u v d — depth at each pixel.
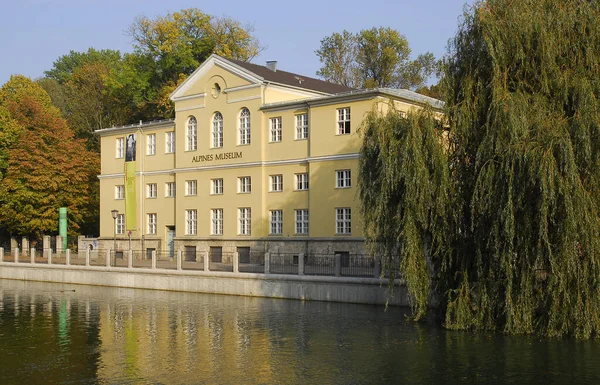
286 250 43.06
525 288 21.70
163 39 65.38
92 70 76.94
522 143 21.00
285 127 43.81
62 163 57.41
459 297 23.45
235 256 36.09
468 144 23.22
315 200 41.75
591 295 21.05
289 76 50.62
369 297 30.91
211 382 18.78
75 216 59.59
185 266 41.09
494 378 18.39
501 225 21.64
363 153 24.98
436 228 23.53
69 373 20.03
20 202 56.91
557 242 21.06
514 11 22.75
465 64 23.58
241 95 46.09
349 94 40.03
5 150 61.91
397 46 75.31
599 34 21.70
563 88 21.47
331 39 77.00
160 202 51.56
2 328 27.45
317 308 30.48
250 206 45.38
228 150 46.78
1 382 19.12
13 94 72.31
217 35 65.62
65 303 34.59
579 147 20.72
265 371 19.78
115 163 55.22
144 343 24.14
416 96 43.09
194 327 26.89
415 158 23.00
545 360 19.94
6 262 49.59
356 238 39.66
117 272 41.88
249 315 29.22
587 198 20.48
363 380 18.62
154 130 52.34
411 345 22.34
